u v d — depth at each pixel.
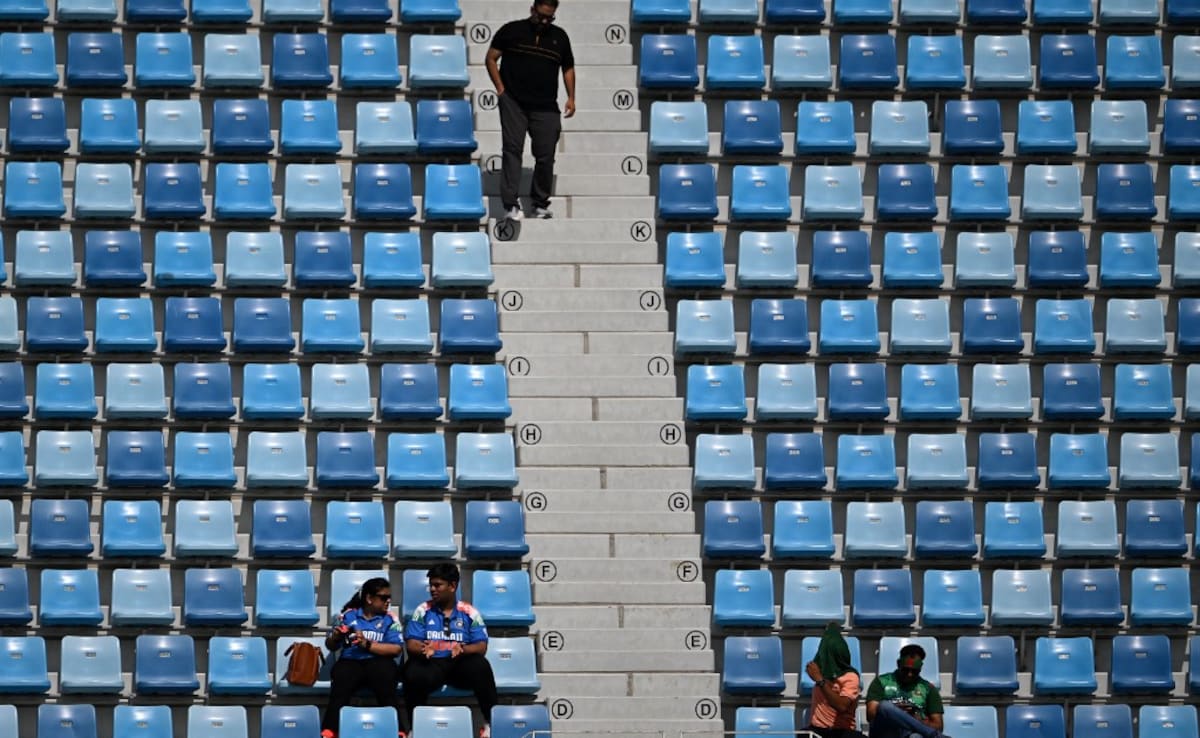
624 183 75.94
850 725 60.62
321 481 69.44
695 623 67.38
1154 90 80.00
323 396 70.62
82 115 74.81
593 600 67.69
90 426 70.69
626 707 65.19
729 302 73.44
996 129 77.88
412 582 67.50
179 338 71.31
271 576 67.81
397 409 70.62
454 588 63.06
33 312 71.06
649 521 69.25
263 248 73.25
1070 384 73.69
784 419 72.81
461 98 77.94
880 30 80.44
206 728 64.69
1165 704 70.44
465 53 78.06
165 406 70.19
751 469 70.75
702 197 75.50
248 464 69.50
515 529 68.56
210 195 75.19
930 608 69.62
